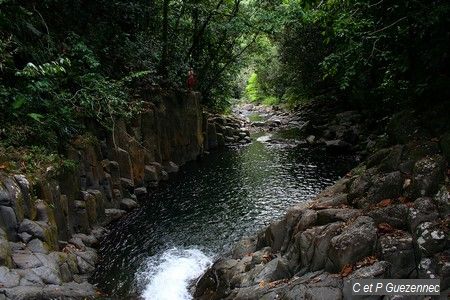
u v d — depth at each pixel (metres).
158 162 15.81
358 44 7.25
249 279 7.18
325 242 6.31
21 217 7.87
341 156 18.22
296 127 25.80
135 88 15.48
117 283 8.67
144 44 17.16
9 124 9.46
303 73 27.67
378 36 7.02
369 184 7.15
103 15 14.56
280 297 6.00
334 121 21.59
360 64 7.80
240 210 12.55
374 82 14.64
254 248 9.04
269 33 20.41
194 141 18.69
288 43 26.70
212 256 9.84
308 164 17.33
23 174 8.45
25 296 6.34
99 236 10.73
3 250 6.86
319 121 23.78
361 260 5.77
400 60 7.41
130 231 11.23
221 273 8.02
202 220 11.91
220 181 15.52
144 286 8.56
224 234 10.97
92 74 11.78
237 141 22.47
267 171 16.59
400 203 6.28
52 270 7.37
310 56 25.31
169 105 16.97
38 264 7.30
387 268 5.39
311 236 6.61
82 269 8.88
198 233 11.07
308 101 29.48
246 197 13.65
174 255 9.88
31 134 9.78
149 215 12.32
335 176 15.47
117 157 12.80
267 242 8.40
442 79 7.10
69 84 11.98
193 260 9.64
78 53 12.17
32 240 7.82
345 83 7.45
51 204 8.90
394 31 6.97
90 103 11.59
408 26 6.70
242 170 16.94
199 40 21.41
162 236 10.91
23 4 11.58
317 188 14.22
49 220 8.54
